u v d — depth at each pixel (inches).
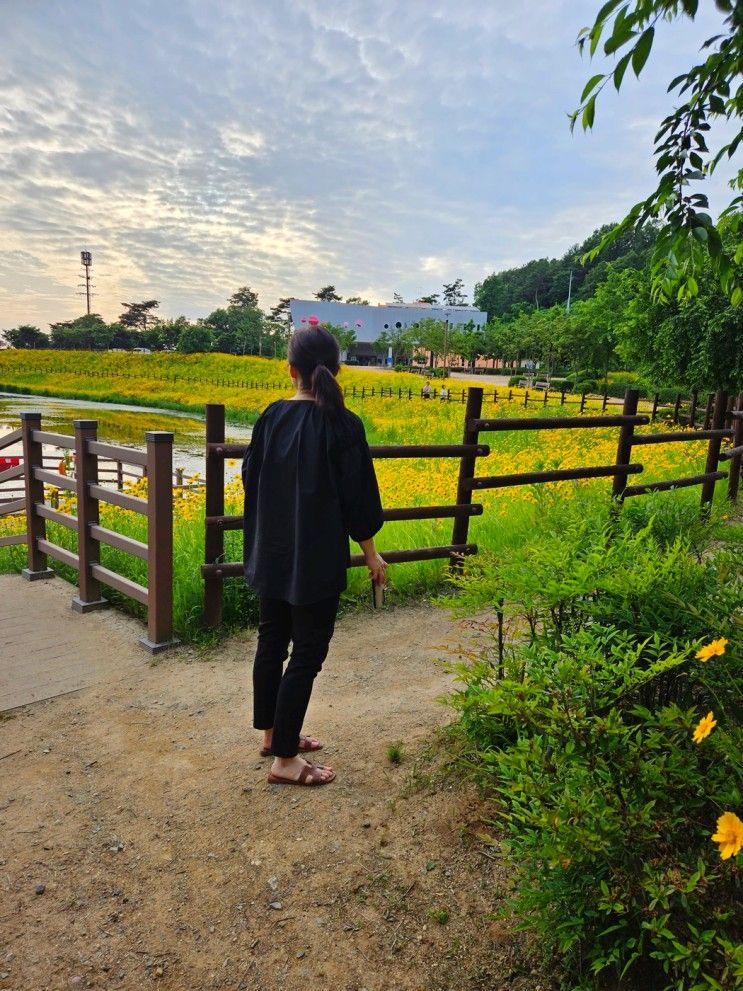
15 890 79.0
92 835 88.4
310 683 95.9
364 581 183.0
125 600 178.2
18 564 225.6
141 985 67.0
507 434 738.8
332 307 4101.9
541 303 4955.7
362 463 90.7
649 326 796.6
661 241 88.4
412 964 67.9
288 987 66.4
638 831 56.7
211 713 120.6
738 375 690.8
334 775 99.2
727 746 57.0
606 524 96.3
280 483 91.9
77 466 170.2
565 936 57.4
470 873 78.0
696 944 51.4
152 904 76.9
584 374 1658.5
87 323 4845.0
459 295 5674.2
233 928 73.4
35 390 2493.8
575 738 59.9
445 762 98.0
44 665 139.7
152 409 1905.8
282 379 2603.3
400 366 3420.3
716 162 91.0
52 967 68.9
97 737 112.7
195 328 3585.1
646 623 73.7
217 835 87.7
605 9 70.9
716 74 77.0
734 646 68.2
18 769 103.4
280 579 92.0
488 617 163.6
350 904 75.7
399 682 131.8
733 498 296.7
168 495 143.9
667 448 508.7
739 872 55.0
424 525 242.4
